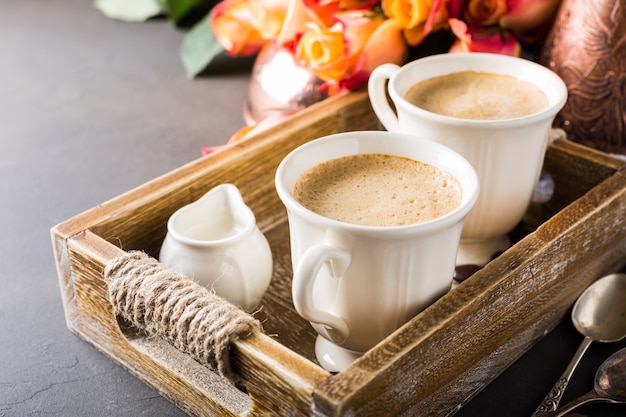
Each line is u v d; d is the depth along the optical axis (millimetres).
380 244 466
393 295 483
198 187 580
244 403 493
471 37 668
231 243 528
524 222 620
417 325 474
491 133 532
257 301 547
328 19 682
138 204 556
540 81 579
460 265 575
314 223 469
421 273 482
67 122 813
